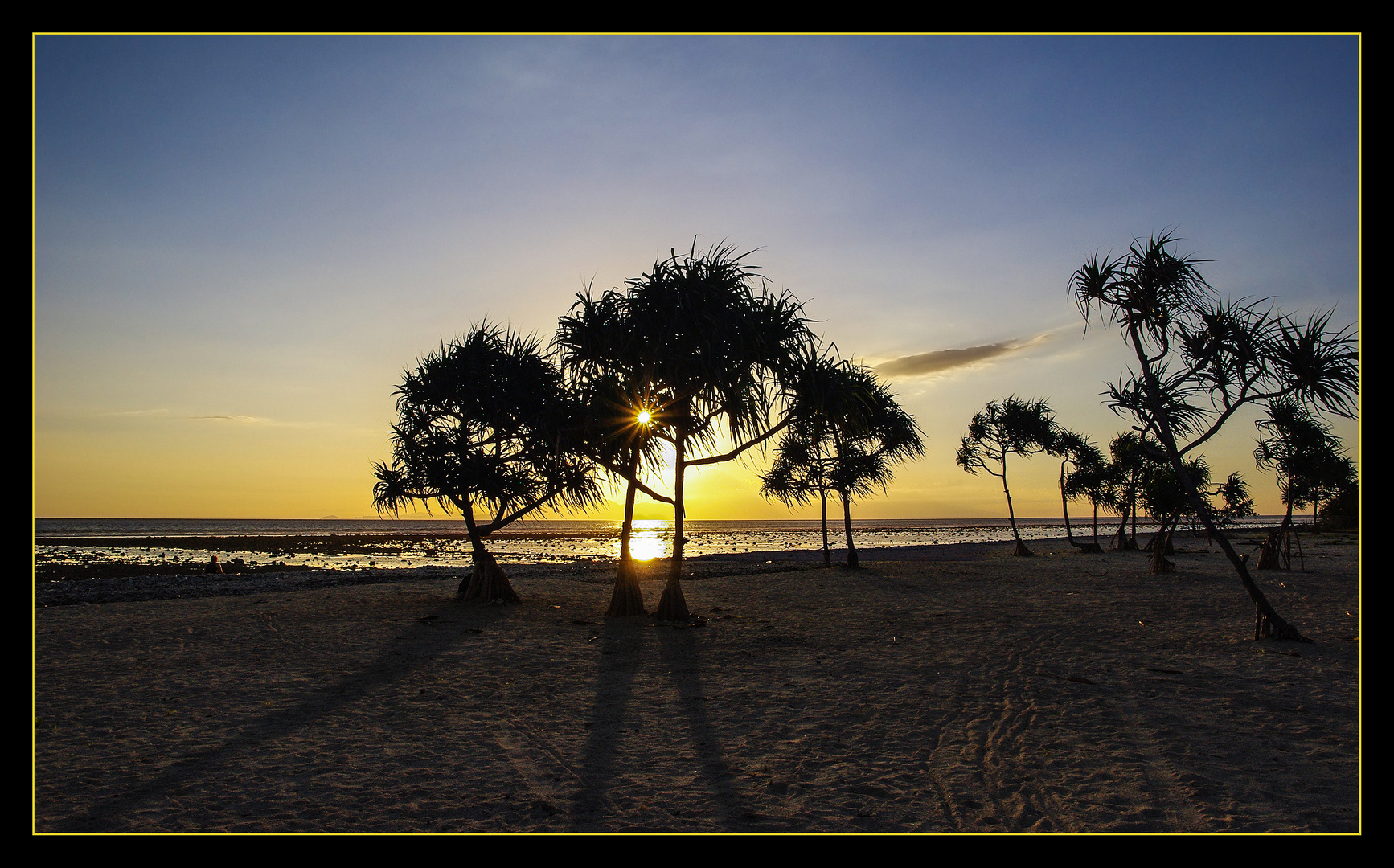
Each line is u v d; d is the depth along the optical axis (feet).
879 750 22.88
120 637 41.83
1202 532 136.36
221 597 62.59
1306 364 38.04
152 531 356.18
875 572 89.30
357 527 535.60
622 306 48.62
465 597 59.82
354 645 40.01
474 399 59.26
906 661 36.58
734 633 45.42
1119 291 43.16
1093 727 24.94
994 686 30.89
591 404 48.55
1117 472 130.93
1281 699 28.17
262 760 21.53
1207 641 40.52
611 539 276.41
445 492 59.41
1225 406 42.34
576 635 44.52
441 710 27.27
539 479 60.70
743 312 46.32
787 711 27.32
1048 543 185.88
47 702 27.73
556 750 22.79
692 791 19.51
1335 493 87.35
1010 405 124.77
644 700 28.99
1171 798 18.88
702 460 50.90
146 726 24.79
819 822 17.56
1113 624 47.24
